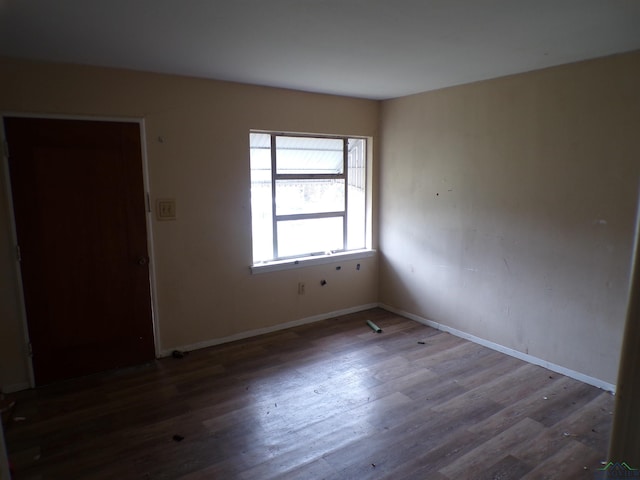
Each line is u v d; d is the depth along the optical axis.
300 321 4.80
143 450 2.64
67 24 2.43
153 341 3.89
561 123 3.45
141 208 3.70
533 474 2.43
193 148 3.89
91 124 3.42
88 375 3.62
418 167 4.70
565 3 2.16
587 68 3.26
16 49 2.92
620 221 3.19
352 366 3.78
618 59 3.10
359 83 4.11
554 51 3.04
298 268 4.70
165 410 3.09
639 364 0.53
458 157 4.27
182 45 2.86
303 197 4.80
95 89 3.41
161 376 3.60
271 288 4.54
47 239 3.35
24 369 3.38
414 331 4.62
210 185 4.02
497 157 3.93
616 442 0.56
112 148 3.52
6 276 3.25
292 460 2.55
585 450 2.63
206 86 3.89
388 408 3.11
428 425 2.90
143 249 3.74
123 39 2.72
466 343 4.29
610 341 3.31
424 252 4.74
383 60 3.27
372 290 5.36
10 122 3.14
